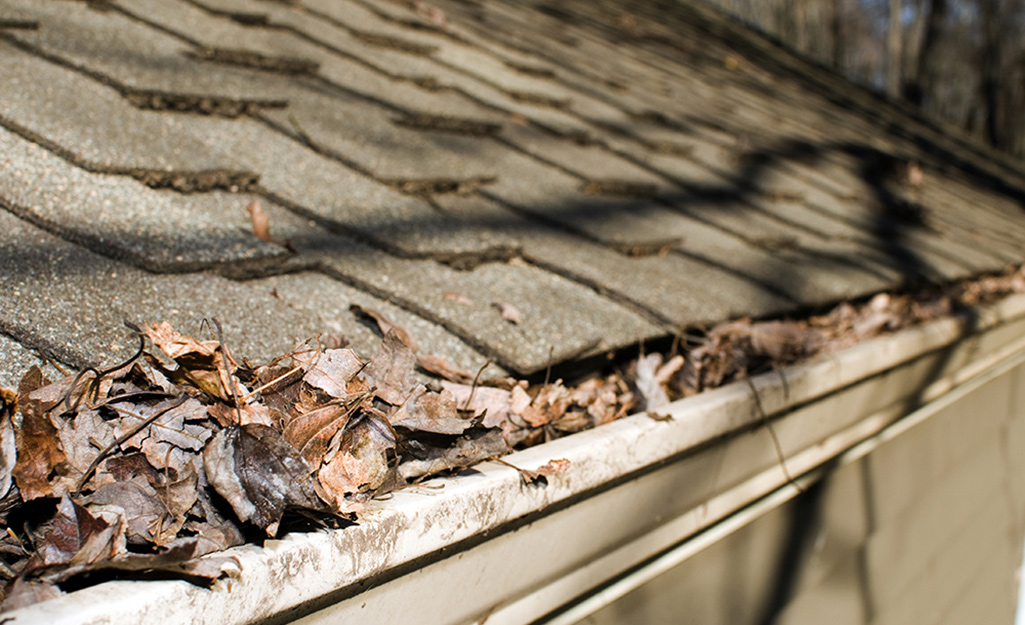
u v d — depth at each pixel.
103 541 0.95
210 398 1.02
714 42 4.64
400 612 1.04
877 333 1.49
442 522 1.02
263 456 0.98
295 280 1.19
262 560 0.95
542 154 1.62
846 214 2.07
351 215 1.28
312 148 1.38
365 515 0.99
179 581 0.90
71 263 1.10
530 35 2.61
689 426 1.18
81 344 1.04
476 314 1.20
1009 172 5.53
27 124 1.21
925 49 10.85
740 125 2.68
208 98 1.36
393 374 1.10
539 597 1.14
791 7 15.67
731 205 1.76
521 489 1.06
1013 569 2.86
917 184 2.89
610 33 3.44
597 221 1.47
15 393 1.00
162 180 1.23
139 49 1.42
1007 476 2.54
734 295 1.41
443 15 2.23
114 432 1.00
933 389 1.69
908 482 1.74
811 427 1.38
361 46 1.74
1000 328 1.81
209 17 1.60
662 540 1.24
